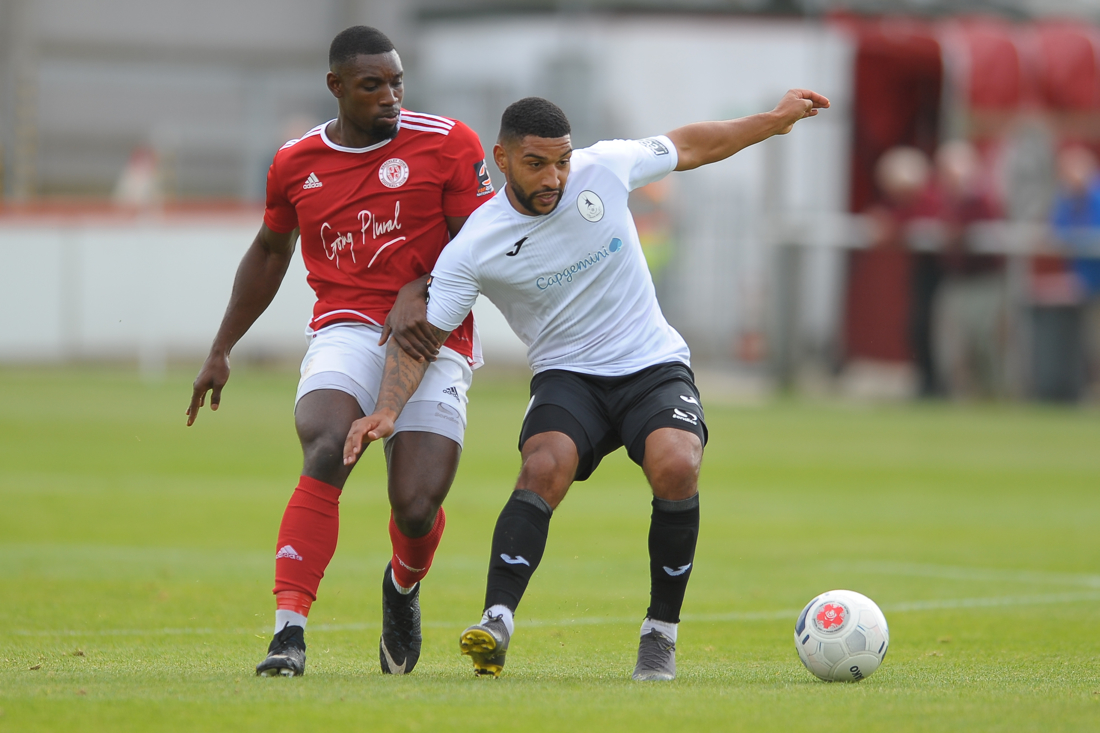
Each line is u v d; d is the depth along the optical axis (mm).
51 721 13281
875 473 49062
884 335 76812
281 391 68688
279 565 16688
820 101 19234
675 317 76938
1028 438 60812
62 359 71375
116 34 90875
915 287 76125
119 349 71938
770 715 13922
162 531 33531
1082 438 61156
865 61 81875
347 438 16766
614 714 13883
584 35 78312
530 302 17875
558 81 76375
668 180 76750
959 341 76000
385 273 18047
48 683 15578
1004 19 88688
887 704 14617
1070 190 76688
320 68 94812
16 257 70188
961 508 40844
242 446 51438
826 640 16766
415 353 17359
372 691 15008
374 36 17453
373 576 27594
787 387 76625
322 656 19375
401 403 17000
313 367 17766
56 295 70812
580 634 21750
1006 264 75250
